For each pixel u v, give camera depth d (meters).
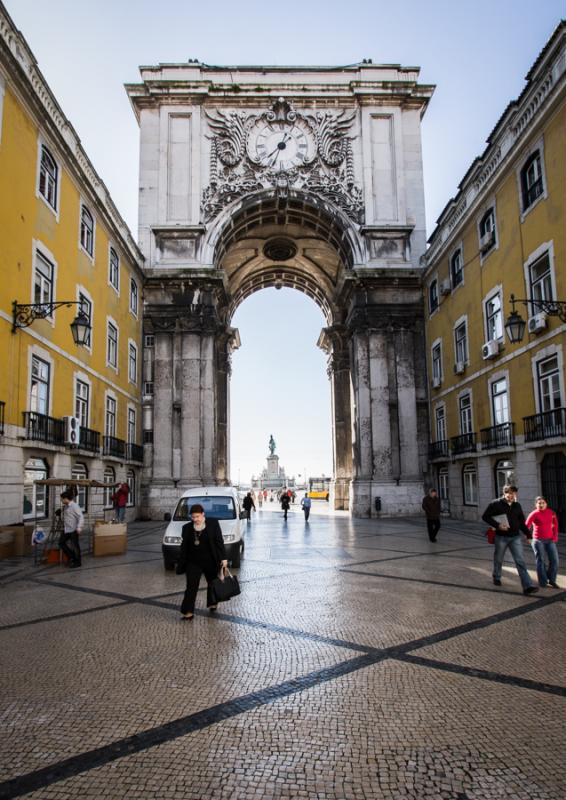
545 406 14.39
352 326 26.00
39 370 13.75
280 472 67.94
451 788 2.54
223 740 3.02
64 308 15.34
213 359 24.83
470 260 19.23
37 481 11.03
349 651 4.55
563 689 3.70
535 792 2.50
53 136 14.41
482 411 18.25
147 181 25.92
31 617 5.84
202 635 5.06
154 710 3.42
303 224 28.36
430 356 24.11
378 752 2.88
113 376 20.06
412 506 23.78
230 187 25.94
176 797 2.49
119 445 20.22
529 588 6.77
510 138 15.70
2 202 11.86
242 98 26.56
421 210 26.34
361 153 26.61
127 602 6.51
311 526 18.80
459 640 4.84
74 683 3.89
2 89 11.90
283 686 3.80
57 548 10.10
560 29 12.51
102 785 2.58
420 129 27.23
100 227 18.70
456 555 10.55
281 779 2.63
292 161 26.41
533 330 14.43
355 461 25.53
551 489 14.19
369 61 27.16
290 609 6.06
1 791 2.53
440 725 3.18
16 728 3.19
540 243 14.32
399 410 24.56
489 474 17.73
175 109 26.44
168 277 24.62
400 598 6.59
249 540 13.88
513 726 3.16
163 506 23.25
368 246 25.78
